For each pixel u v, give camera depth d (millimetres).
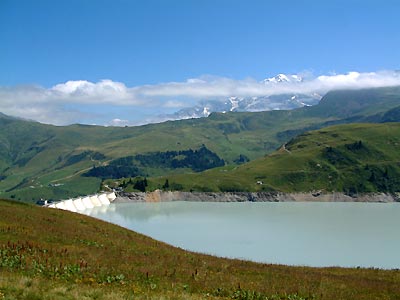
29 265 33031
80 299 23281
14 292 23266
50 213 70250
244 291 32438
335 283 40406
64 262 35469
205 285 33312
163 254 50031
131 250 49250
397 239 172750
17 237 44406
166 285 31859
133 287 29344
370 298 34875
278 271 46719
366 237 178250
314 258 136000
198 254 56938
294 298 32156
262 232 193750
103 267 35219
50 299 22797
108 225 71188
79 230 58344
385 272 54031
